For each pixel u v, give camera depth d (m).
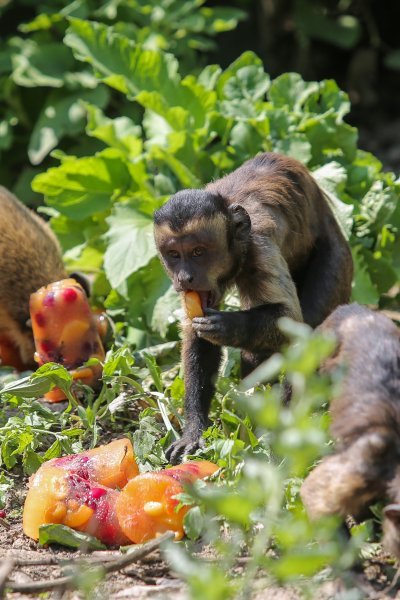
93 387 12.27
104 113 20.86
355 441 8.30
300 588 8.05
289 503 8.79
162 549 8.55
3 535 9.51
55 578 8.55
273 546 8.62
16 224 13.88
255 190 11.21
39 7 22.03
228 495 7.53
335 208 13.37
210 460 10.11
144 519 9.02
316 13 25.05
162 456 10.50
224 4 25.05
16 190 20.38
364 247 13.94
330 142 14.52
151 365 11.47
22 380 11.12
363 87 25.58
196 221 10.41
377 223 13.91
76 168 14.42
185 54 21.52
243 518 7.72
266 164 11.69
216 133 14.97
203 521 8.58
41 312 12.36
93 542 9.13
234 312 10.49
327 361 9.30
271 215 11.07
